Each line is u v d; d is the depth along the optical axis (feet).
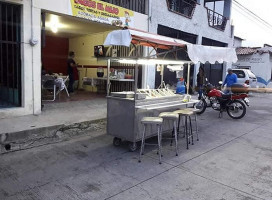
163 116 14.80
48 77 27.14
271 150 16.33
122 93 16.03
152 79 32.24
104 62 33.32
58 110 21.94
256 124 23.91
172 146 16.72
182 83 23.59
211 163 13.88
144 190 10.68
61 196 10.03
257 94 53.57
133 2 29.12
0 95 19.98
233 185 11.34
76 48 39.70
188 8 38.86
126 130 15.46
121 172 12.40
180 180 11.71
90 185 11.00
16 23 18.84
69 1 21.68
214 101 27.35
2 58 19.06
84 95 31.35
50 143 16.62
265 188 11.12
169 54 24.54
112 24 25.99
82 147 15.99
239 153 15.62
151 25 30.91
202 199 10.07
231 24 51.42
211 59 20.84
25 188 10.61
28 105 19.51
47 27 30.50
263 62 60.39
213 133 20.35
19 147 15.37
